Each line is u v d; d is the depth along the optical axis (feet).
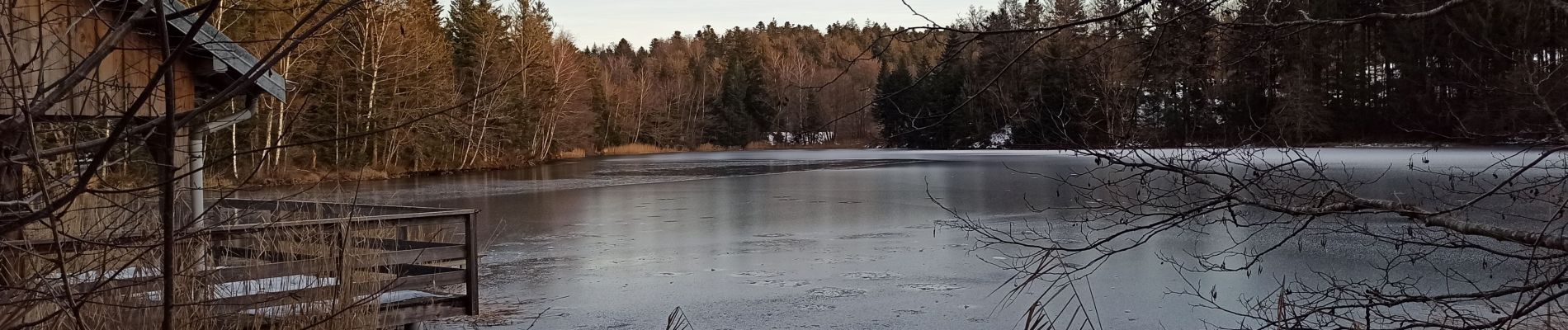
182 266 13.05
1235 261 34.45
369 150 113.50
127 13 12.50
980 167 120.37
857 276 33.86
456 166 135.85
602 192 81.71
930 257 37.96
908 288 31.19
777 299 29.66
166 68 5.22
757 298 29.91
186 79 24.06
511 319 26.48
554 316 27.09
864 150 230.27
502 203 70.18
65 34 7.16
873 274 34.14
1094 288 30.12
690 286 32.04
